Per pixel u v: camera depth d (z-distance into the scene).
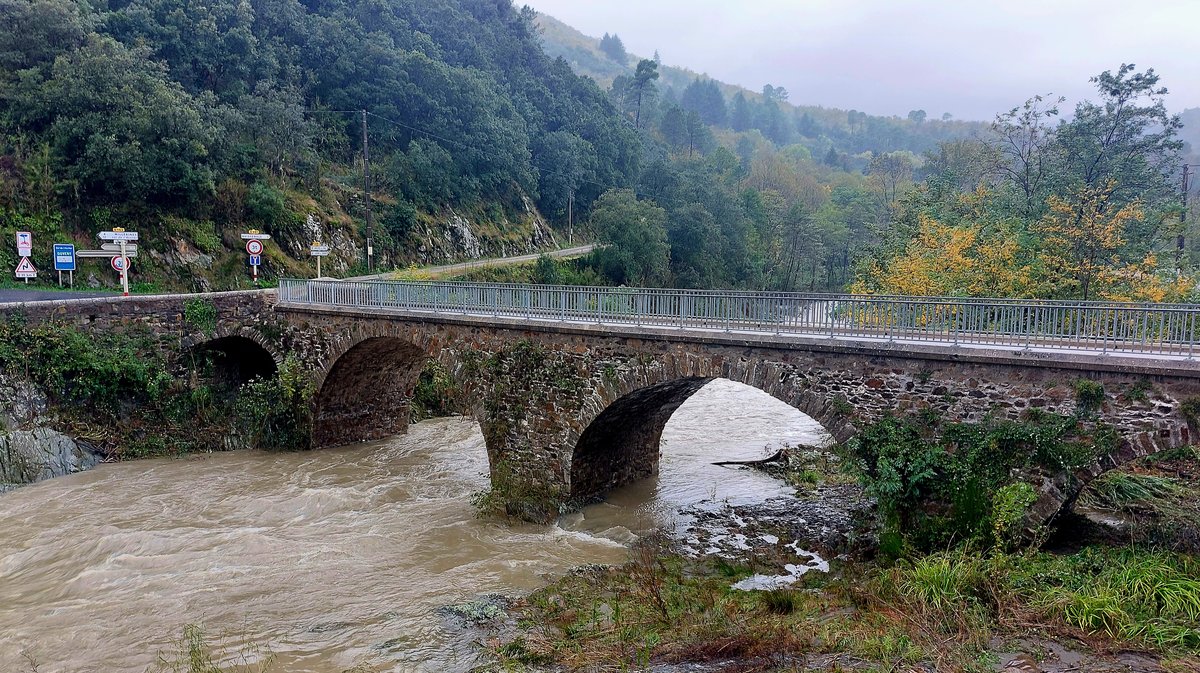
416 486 19.83
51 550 14.72
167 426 22.14
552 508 17.02
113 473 19.91
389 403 25.88
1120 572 10.39
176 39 39.78
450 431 26.84
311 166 43.00
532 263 51.34
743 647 9.35
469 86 56.25
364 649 10.62
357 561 14.43
